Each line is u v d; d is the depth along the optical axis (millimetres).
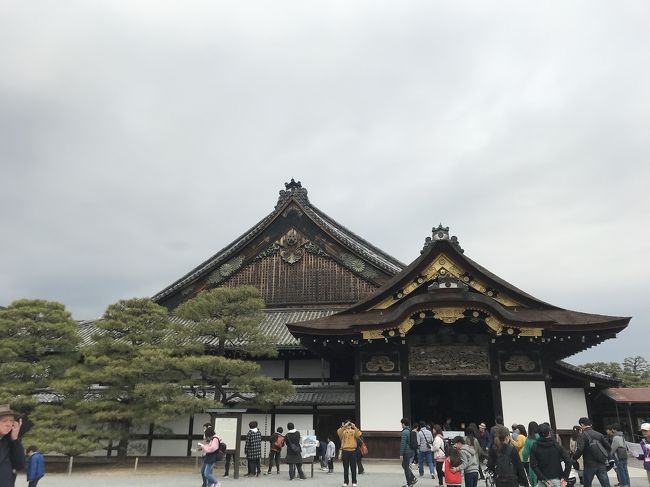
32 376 27391
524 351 26078
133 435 30094
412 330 27188
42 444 23703
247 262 40688
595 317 25172
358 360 26922
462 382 35281
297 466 20234
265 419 30469
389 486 17609
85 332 39719
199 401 24281
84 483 19781
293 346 31531
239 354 31078
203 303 26562
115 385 26859
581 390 27266
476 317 25188
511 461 10469
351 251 39094
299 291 39094
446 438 23781
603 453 13508
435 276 26906
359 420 25891
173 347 26938
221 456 16828
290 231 40781
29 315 28047
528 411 25062
